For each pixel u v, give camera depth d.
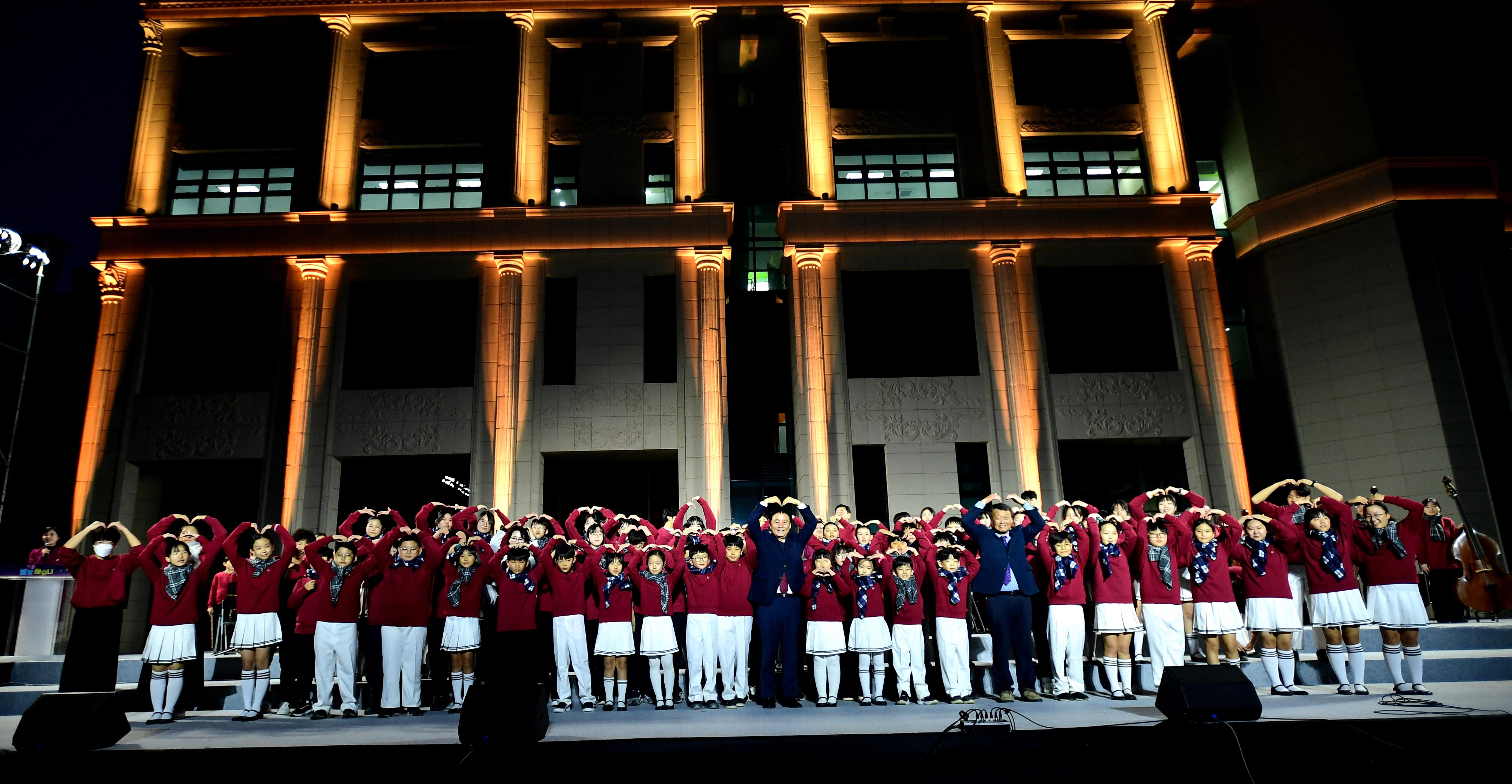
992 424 21.88
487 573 11.65
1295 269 23.55
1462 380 21.06
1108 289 23.09
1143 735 8.05
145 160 23.45
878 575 11.47
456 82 24.22
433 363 22.30
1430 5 24.30
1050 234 22.75
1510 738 8.07
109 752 7.94
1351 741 7.89
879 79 24.42
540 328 22.28
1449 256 21.98
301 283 22.64
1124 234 22.80
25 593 14.21
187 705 11.56
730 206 22.72
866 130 23.88
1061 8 24.69
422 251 22.45
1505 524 20.14
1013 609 11.02
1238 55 25.92
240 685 11.84
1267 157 24.95
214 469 22.42
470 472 21.48
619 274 22.70
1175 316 22.66
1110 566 11.29
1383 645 10.61
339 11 24.06
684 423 21.69
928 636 12.27
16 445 26.14
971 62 24.28
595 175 23.47
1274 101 25.00
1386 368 21.75
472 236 22.55
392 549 11.34
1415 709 9.02
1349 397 22.20
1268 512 12.07
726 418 21.92
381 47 24.28
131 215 22.62
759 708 10.80
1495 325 21.58
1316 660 11.89
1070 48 24.89
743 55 25.42
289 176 23.78
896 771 8.04
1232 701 7.98
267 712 11.29
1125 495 22.83
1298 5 24.86
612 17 24.41
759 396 23.44
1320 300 23.02
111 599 11.12
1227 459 21.70
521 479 21.30
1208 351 22.38
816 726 8.85
